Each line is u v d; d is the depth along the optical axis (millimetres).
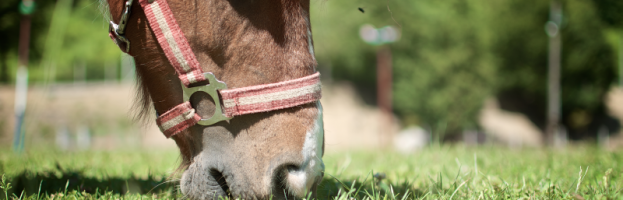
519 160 4977
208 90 1840
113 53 32906
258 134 1826
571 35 35344
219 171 1851
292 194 1783
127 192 2711
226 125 1850
